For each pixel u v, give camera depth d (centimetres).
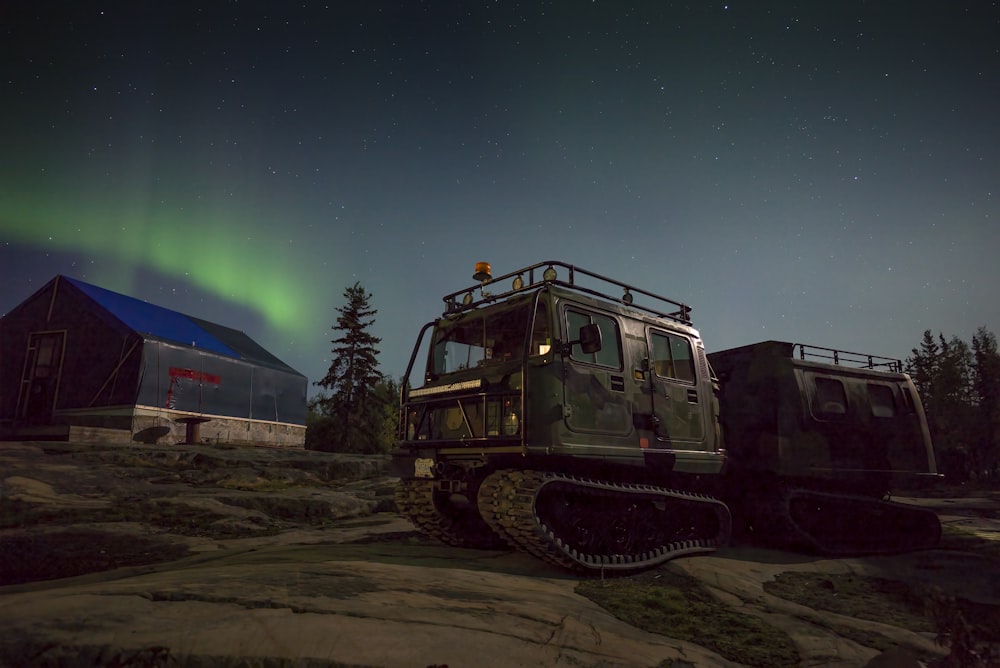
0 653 266
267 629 312
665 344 797
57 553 665
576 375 659
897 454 985
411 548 739
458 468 712
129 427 1833
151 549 705
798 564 745
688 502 768
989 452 3634
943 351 4016
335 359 3628
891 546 910
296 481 1447
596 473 715
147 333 1994
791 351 943
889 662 397
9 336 2042
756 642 429
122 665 270
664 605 498
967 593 602
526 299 716
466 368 769
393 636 323
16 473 1069
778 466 880
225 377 2234
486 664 308
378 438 3606
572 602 467
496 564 632
